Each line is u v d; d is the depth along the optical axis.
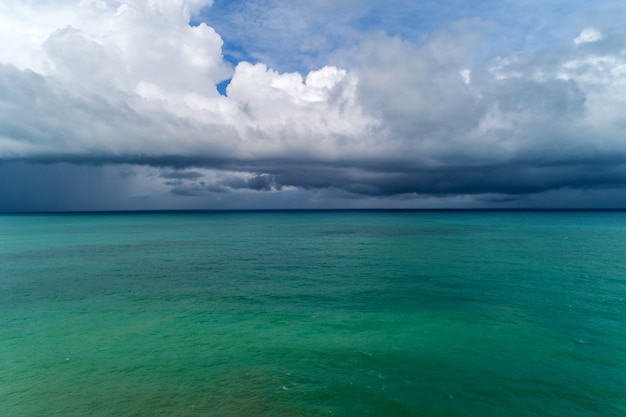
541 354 23.88
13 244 85.81
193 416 17.66
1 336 27.56
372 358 23.59
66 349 25.17
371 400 18.92
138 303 36.22
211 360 23.42
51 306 35.22
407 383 20.52
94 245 84.56
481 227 135.38
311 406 18.42
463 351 24.44
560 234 103.69
